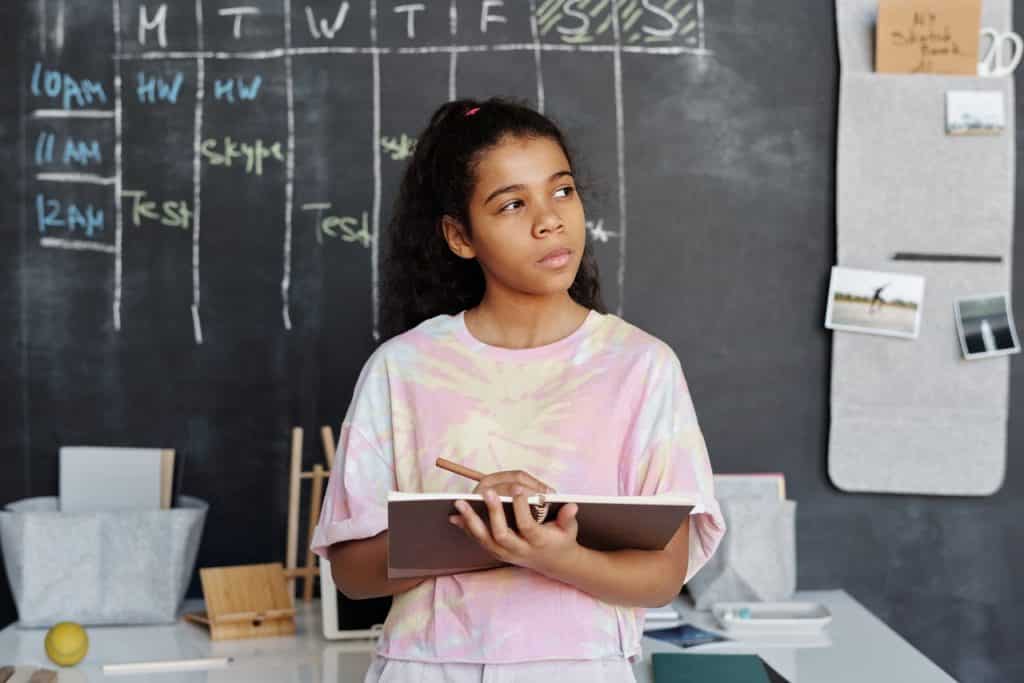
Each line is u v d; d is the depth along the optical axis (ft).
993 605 10.10
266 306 9.98
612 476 5.27
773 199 10.04
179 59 9.98
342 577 5.53
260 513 10.00
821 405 10.05
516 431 5.32
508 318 5.58
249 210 9.98
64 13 9.96
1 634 8.76
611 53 10.00
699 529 5.45
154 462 9.50
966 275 9.88
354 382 9.98
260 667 7.88
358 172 9.96
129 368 9.95
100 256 9.95
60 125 9.96
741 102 10.04
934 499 10.08
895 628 10.09
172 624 9.07
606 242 10.01
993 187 9.88
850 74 9.89
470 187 5.41
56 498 9.64
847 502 10.08
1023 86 10.03
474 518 4.59
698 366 10.06
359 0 9.96
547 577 5.17
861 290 9.88
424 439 5.39
